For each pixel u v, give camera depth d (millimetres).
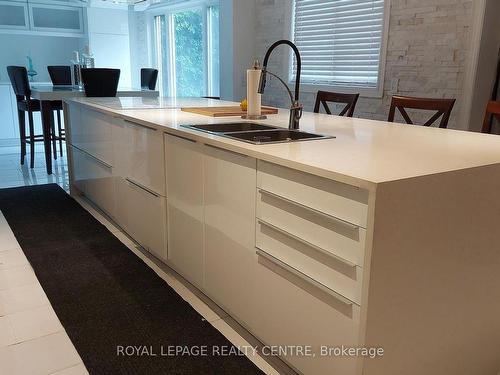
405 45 3947
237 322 2105
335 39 4648
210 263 2148
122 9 7508
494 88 3475
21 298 2320
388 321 1394
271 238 1704
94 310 2211
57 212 3674
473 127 3586
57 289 2412
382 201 1268
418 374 1533
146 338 1993
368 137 2070
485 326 1701
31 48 7262
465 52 3514
